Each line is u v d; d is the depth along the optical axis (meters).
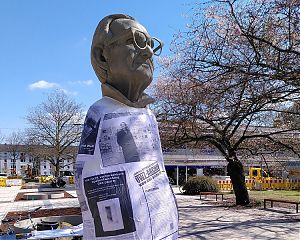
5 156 68.31
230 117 11.20
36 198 20.88
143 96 2.98
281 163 24.02
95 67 2.91
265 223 10.80
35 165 60.25
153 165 2.77
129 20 2.90
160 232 2.66
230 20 9.54
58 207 16.05
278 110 12.54
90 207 2.55
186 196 20.36
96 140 2.64
